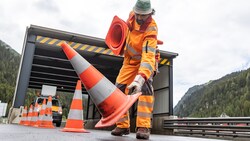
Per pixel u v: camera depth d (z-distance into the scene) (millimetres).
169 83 12898
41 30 10547
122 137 3078
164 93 13383
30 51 10250
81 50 11547
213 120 9492
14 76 151250
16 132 2842
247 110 150750
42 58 13188
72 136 2602
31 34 10516
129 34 3266
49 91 15055
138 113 3076
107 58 13516
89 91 2371
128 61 3379
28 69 9984
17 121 9461
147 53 2891
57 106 13922
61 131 3816
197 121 10234
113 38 3518
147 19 3104
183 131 10914
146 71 2736
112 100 2291
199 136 9891
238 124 8352
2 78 141000
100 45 11883
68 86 20531
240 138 8133
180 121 11352
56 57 12695
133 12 3277
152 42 2969
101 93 2309
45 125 6750
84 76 2365
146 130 3041
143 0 3029
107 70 15391
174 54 12859
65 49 2516
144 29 3096
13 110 9438
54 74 16109
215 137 9141
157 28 3146
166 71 13344
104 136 3010
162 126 12781
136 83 2592
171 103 12672
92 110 21625
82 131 3848
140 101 3094
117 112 2252
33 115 8203
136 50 3229
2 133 2510
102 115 2352
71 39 11328
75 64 2430
